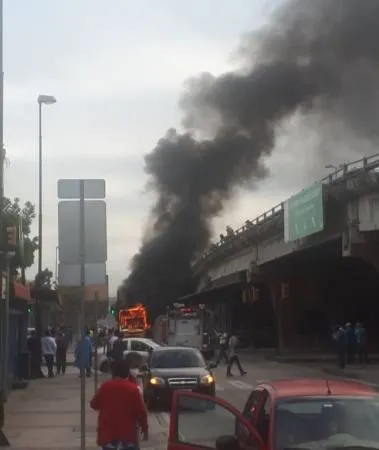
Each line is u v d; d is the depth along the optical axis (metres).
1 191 17.55
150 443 15.08
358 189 32.94
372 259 34.50
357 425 7.01
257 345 73.31
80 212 12.22
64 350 35.28
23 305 30.08
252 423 7.58
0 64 17.66
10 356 26.41
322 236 39.09
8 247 18.61
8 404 22.42
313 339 61.28
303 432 6.92
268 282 58.44
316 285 60.19
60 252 12.15
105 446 9.27
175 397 7.61
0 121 17.70
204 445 7.23
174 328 50.88
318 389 7.54
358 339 41.16
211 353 50.34
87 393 25.47
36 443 15.16
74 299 59.34
